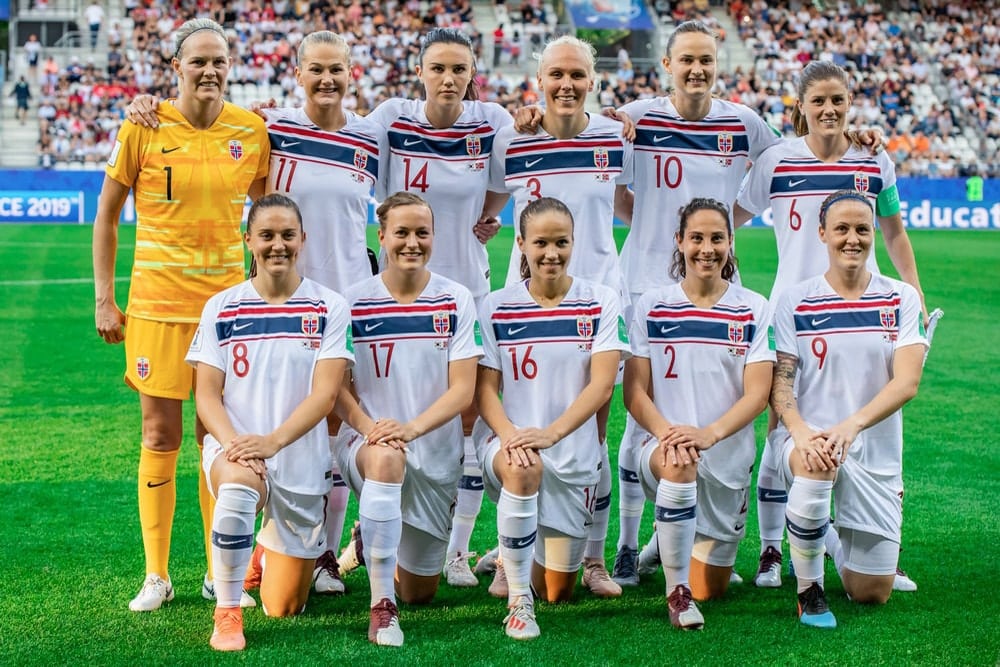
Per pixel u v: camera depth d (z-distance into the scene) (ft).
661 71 91.25
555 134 16.31
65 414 25.64
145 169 14.28
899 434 14.55
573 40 15.88
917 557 16.24
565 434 13.67
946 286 49.39
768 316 14.57
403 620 13.65
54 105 82.53
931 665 12.12
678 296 14.67
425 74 16.10
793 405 14.26
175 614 13.69
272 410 13.50
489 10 97.45
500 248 58.29
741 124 17.07
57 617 13.53
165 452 14.29
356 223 16.16
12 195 69.87
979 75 95.35
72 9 91.91
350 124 16.11
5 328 36.68
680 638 12.95
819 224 15.94
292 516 13.44
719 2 100.12
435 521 14.03
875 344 14.40
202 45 14.12
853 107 89.71
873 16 100.01
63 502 18.74
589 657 12.29
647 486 14.25
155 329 14.29
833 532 15.21
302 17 92.99
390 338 14.11
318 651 12.42
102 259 14.62
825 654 12.44
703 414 14.44
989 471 21.29
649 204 17.13
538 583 14.57
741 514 14.42
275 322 13.58
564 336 14.19
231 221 14.67
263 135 15.12
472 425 15.85
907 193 75.82
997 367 32.32
